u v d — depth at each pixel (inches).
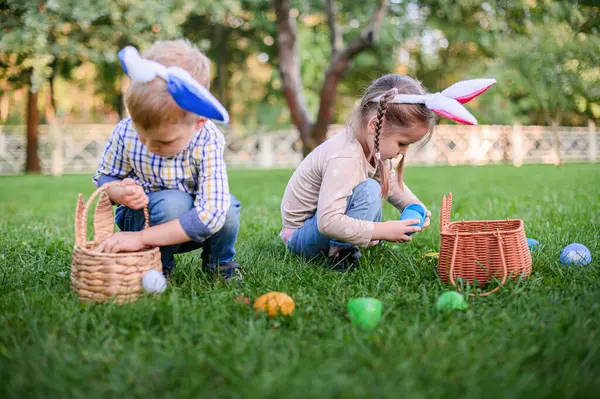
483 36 401.1
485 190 263.0
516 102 627.2
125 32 382.9
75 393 53.7
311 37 588.4
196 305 79.2
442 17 545.0
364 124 101.4
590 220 146.6
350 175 101.7
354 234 100.7
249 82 701.3
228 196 89.2
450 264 91.6
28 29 338.6
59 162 554.3
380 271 99.9
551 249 112.5
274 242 129.7
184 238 87.0
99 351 63.7
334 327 72.0
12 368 59.2
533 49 342.0
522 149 615.5
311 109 581.0
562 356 60.1
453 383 54.8
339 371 58.0
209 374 57.9
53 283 95.1
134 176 94.0
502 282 86.9
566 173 385.7
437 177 375.9
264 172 498.9
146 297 80.3
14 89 396.2
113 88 605.0
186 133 77.7
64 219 184.2
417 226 102.9
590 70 326.0
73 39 379.6
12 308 78.7
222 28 603.8
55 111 552.4
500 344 63.9
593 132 629.9
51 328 69.8
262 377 55.5
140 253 81.8
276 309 76.1
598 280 89.3
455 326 69.4
